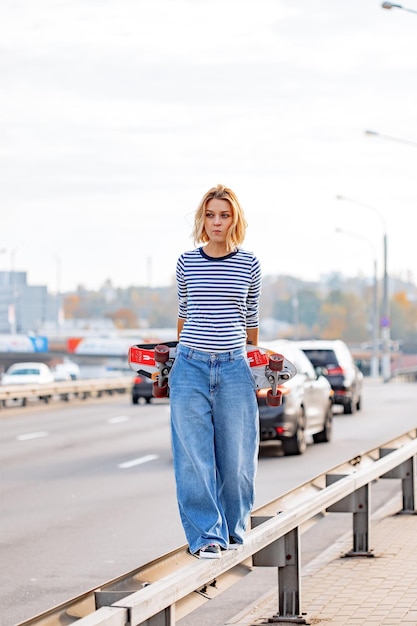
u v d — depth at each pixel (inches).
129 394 2549.2
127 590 282.4
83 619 242.5
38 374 2741.1
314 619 385.4
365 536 512.7
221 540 315.0
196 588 293.1
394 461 556.4
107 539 594.2
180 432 318.0
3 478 886.4
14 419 1647.4
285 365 321.7
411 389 2807.6
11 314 7175.2
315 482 456.8
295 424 1035.9
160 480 868.0
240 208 314.8
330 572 472.1
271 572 529.0
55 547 571.5
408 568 475.5
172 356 326.3
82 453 1098.7
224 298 314.3
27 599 454.3
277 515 371.6
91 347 6417.3
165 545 574.9
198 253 316.8
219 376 315.9
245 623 392.2
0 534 613.3
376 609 396.2
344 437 1263.5
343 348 1728.6
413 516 639.1
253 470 325.1
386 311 3823.8
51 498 764.6
